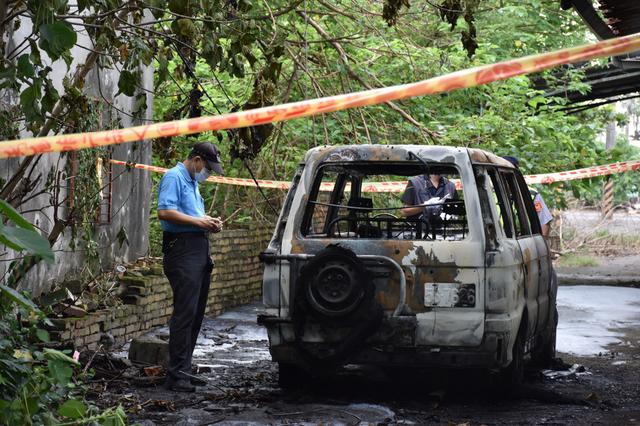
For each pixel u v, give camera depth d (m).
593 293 20.64
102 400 8.55
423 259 8.49
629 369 11.30
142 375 9.72
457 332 8.43
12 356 5.93
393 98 3.92
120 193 14.30
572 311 17.36
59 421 6.01
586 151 18.59
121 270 13.20
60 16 7.36
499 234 8.62
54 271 11.69
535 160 17.91
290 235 8.82
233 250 16.53
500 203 9.38
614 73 25.45
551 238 31.81
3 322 6.30
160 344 10.18
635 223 43.09
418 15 19.95
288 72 18.27
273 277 8.76
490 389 9.19
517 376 9.11
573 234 35.16
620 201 58.25
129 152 14.71
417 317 8.47
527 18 26.80
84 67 8.41
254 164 19.08
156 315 13.18
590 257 31.20
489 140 17.56
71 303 10.88
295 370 9.27
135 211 15.12
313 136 17.78
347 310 8.42
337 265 8.48
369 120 18.84
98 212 13.01
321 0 15.85
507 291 8.48
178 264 9.27
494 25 25.11
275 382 9.80
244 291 17.17
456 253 8.45
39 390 5.93
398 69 18.73
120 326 11.80
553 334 11.20
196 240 9.35
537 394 9.11
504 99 18.69
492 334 8.41
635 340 13.88
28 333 6.74
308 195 9.00
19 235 3.98
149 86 15.84
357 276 8.45
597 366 11.52
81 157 11.23
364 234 9.76
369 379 9.96
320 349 8.66
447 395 9.28
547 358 11.24
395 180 17.08
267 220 19.47
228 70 8.82
